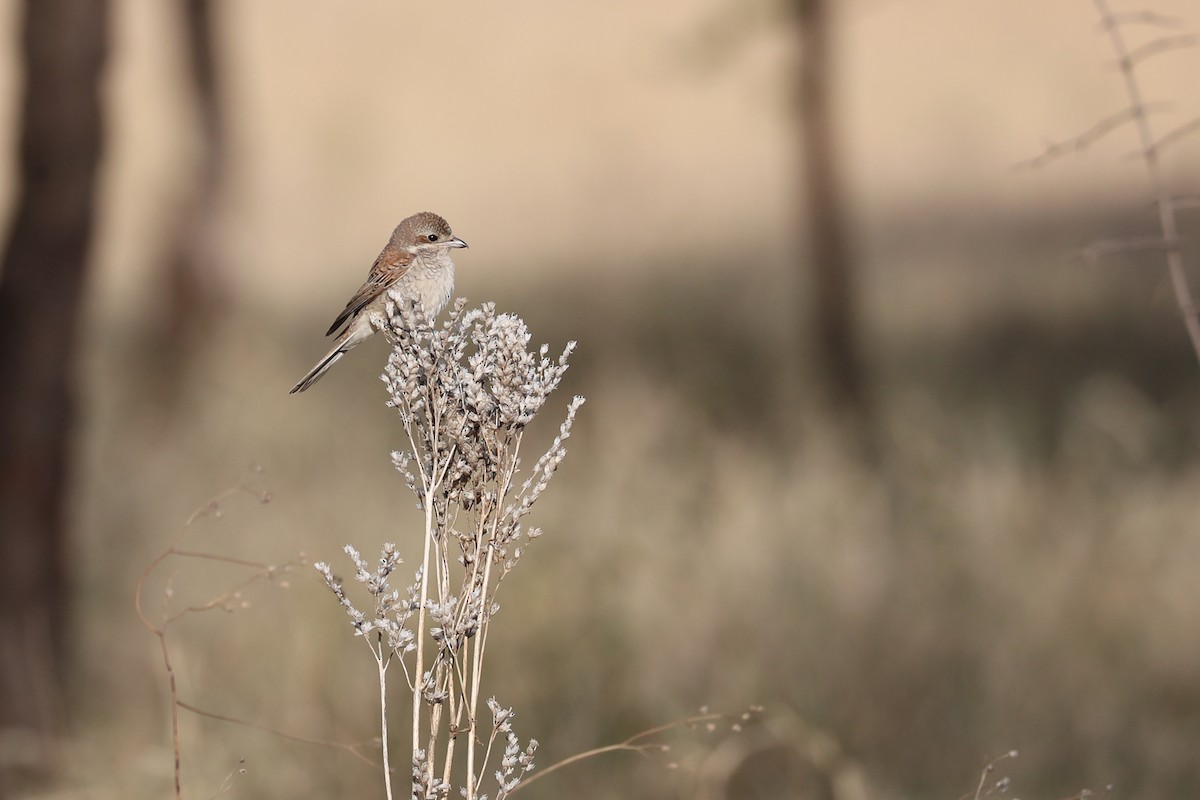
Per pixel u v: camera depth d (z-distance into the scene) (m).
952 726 9.14
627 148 29.33
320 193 30.19
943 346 21.88
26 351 10.07
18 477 9.95
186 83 22.72
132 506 13.33
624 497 12.92
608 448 14.77
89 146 10.21
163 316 21.70
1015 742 8.95
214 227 22.52
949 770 8.74
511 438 4.79
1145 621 10.34
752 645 9.88
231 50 23.39
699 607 10.34
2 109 27.03
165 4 22.69
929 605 10.52
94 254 10.40
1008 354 21.02
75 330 10.31
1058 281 24.16
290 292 28.91
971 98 36.97
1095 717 9.08
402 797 8.24
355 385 19.47
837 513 12.88
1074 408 16.52
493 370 4.79
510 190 36.75
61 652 10.09
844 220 18.55
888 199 36.97
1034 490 13.09
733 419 17.23
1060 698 9.39
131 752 8.53
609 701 9.14
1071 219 30.81
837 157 18.52
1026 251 28.00
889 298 25.55
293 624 9.73
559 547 11.09
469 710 4.70
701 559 11.43
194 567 11.91
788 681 9.40
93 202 10.30
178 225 22.16
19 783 8.70
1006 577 10.88
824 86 18.36
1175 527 12.12
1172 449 15.02
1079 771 8.66
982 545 11.55
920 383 19.39
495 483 4.79
